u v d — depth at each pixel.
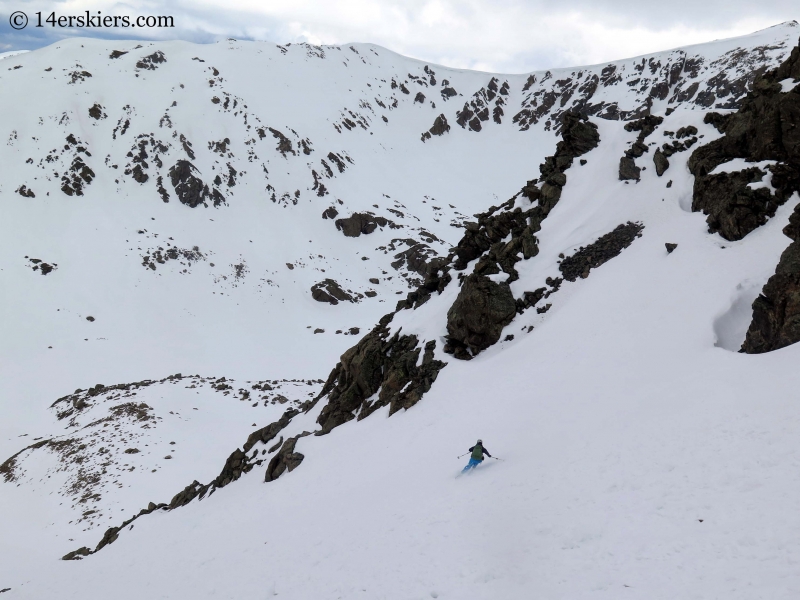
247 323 105.94
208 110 166.25
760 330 19.05
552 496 13.77
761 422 13.15
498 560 11.42
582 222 35.91
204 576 19.03
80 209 123.88
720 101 177.25
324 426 35.00
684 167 33.72
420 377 31.62
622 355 23.08
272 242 133.62
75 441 55.59
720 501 10.43
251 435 40.19
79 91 153.88
